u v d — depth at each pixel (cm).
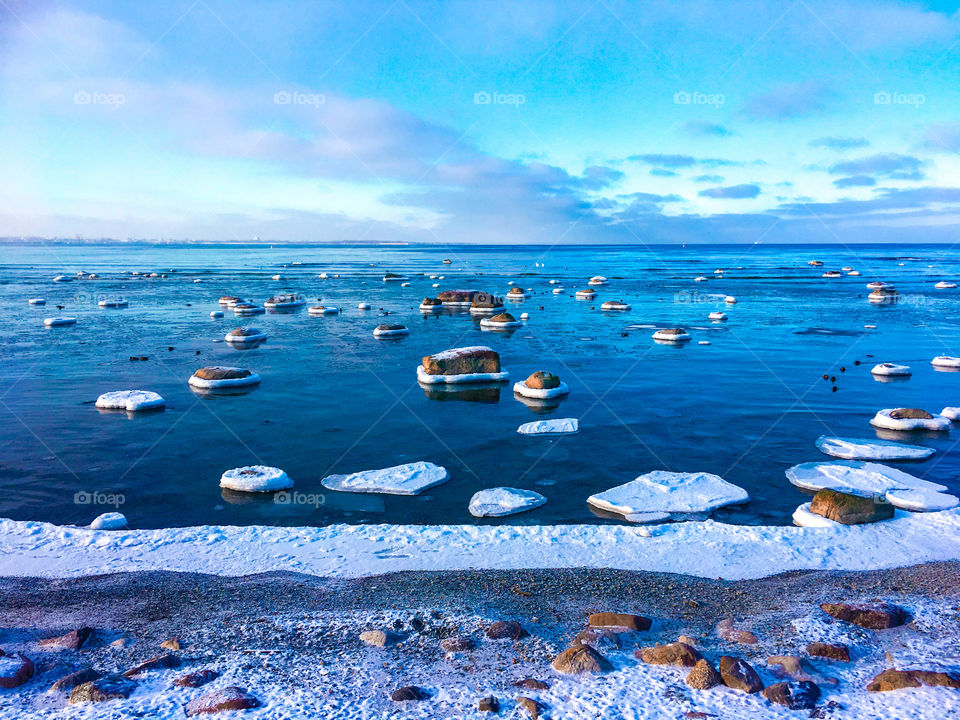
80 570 910
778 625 746
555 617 772
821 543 998
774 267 10031
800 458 1463
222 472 1373
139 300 4919
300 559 946
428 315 4131
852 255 17425
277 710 569
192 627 746
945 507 1146
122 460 1443
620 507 1172
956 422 1750
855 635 718
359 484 1290
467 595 831
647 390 2116
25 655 678
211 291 5694
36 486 1295
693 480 1289
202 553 968
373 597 825
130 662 666
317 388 2141
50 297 5084
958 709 564
